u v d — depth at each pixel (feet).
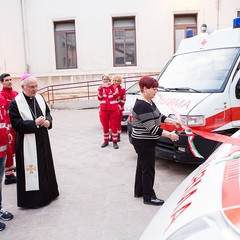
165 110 15.61
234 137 8.27
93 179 16.33
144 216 11.98
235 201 4.74
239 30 17.10
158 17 50.44
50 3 52.06
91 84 52.54
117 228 11.18
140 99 11.87
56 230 11.23
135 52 52.24
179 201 6.49
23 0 52.08
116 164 18.74
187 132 10.03
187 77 17.69
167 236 5.03
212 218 4.58
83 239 10.55
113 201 13.50
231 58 16.40
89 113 41.75
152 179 12.86
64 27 53.47
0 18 47.29
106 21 51.26
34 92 12.70
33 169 12.90
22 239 10.75
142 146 12.31
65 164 19.13
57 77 53.36
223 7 49.21
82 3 51.34
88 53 52.34
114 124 22.17
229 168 6.19
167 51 50.96
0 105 11.70
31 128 12.48
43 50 53.16
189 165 17.72
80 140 25.57
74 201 13.66
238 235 4.01
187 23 51.19
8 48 48.98
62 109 47.19
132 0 50.47
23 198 13.03
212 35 18.39
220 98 15.17
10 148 15.81
